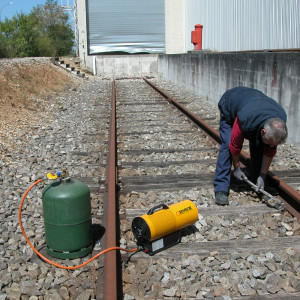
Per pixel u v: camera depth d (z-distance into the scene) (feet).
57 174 11.98
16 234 13.30
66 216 11.66
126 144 24.68
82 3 100.32
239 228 13.51
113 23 102.63
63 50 148.15
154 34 103.96
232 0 53.52
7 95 36.19
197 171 19.30
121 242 12.64
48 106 40.29
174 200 15.80
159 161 20.92
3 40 100.17
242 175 15.56
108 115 35.73
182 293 10.23
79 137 26.96
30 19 109.81
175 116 34.32
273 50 37.65
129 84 72.08
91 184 17.70
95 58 99.60
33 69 56.49
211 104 43.32
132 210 14.75
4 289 10.46
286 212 14.51
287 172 18.83
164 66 85.40
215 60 41.88
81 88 63.62
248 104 13.64
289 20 37.17
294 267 11.25
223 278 10.70
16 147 24.14
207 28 68.13
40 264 11.71
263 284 10.50
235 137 14.11
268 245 12.34
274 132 12.45
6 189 17.21
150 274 11.00
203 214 14.46
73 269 11.39
